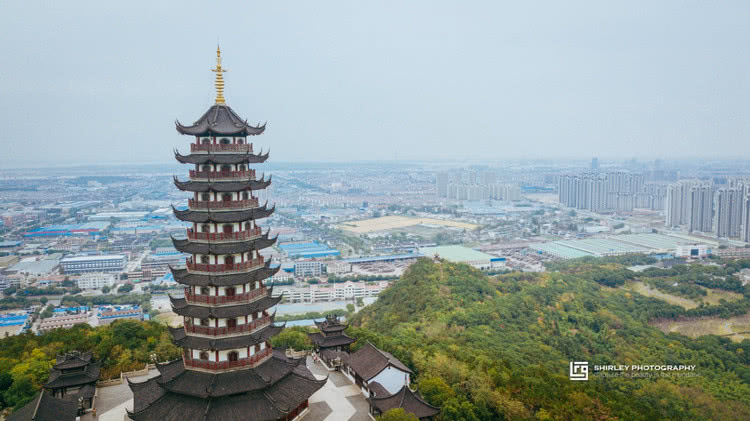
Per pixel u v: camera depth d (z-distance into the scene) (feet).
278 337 511.40
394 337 583.17
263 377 337.31
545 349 650.84
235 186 334.03
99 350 472.85
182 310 336.49
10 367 438.81
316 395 399.85
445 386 391.24
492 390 402.11
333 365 456.04
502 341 648.38
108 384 423.64
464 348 552.82
